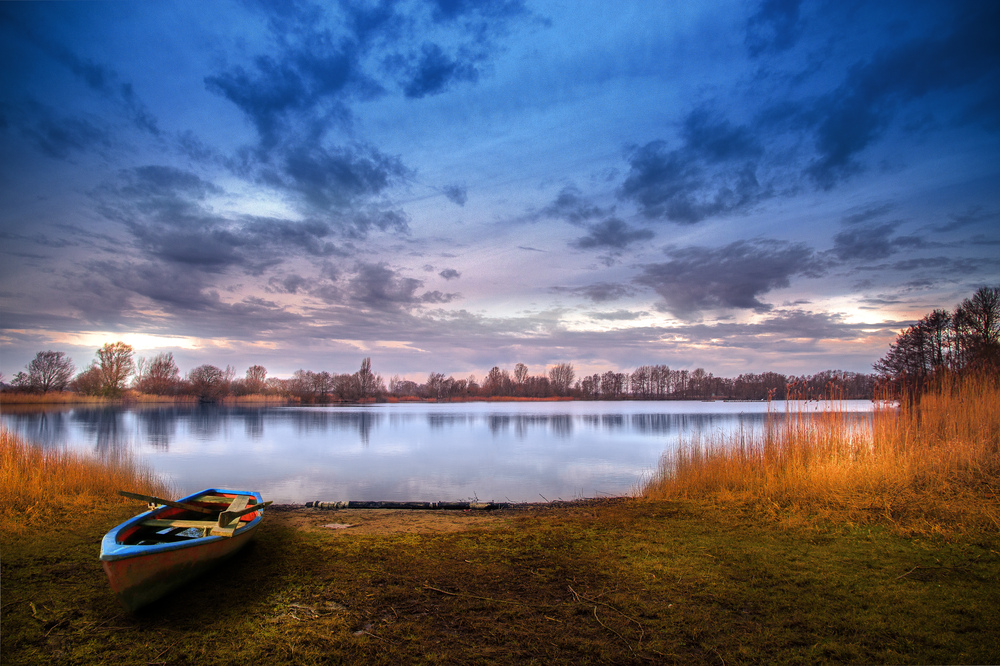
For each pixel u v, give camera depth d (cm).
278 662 491
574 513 1138
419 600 623
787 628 533
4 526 937
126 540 664
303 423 4291
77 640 531
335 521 1059
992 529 782
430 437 3181
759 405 9094
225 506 863
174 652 508
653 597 620
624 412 6438
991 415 1243
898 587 611
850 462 1106
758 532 862
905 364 2100
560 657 494
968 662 459
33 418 4466
